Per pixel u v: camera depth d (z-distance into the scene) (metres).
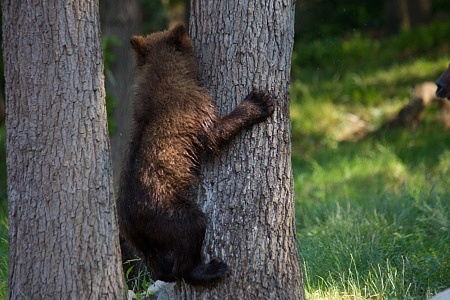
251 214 9.80
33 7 8.77
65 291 9.06
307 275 12.21
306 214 17.11
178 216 9.59
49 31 8.78
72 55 8.86
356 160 24.88
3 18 9.01
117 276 9.41
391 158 24.44
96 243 9.15
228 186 9.79
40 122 8.90
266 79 9.71
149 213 9.67
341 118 32.09
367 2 45.16
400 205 16.36
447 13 47.75
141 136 9.99
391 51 40.50
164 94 9.98
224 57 9.74
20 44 8.86
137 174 9.84
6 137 9.22
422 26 42.91
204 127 9.68
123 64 21.14
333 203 17.59
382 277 11.85
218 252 9.83
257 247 9.82
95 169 9.11
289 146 10.05
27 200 9.05
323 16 39.31
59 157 8.93
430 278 12.05
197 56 10.02
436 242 13.82
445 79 16.16
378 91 34.31
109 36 21.22
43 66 8.84
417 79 35.47
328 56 40.09
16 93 8.97
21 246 9.16
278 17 9.69
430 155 24.72
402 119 29.62
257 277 9.84
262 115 9.63
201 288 9.93
